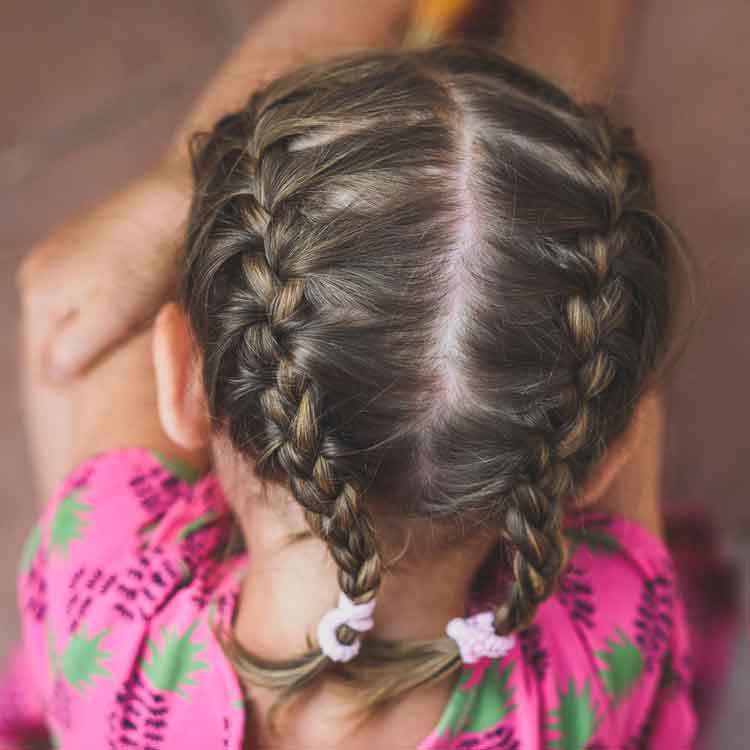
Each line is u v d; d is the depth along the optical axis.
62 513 1.00
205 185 0.80
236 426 0.72
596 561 0.96
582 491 0.78
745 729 1.60
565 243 0.68
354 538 0.68
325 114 0.72
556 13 1.16
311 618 0.79
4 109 1.93
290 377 0.66
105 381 1.09
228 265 0.70
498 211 0.67
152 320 1.06
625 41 1.64
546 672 0.88
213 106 1.22
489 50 0.93
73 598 0.93
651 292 0.74
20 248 1.86
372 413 0.68
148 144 1.92
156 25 1.98
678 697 1.04
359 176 0.68
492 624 0.78
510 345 0.67
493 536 0.77
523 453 0.69
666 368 0.84
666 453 1.74
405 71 0.78
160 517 0.96
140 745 0.88
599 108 0.86
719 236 1.84
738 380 1.78
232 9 1.98
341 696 0.81
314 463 0.66
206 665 0.84
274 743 0.85
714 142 1.90
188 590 0.88
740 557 1.69
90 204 1.88
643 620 0.96
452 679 0.83
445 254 0.67
